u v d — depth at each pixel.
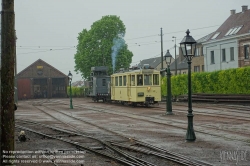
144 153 11.23
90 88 50.19
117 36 59.84
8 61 7.61
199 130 16.19
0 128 7.73
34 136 16.08
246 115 22.19
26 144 13.69
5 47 7.61
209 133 15.12
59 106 40.09
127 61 59.75
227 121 19.31
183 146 12.35
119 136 15.13
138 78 33.12
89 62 59.12
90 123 20.61
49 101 57.84
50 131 17.73
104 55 58.56
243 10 53.41
